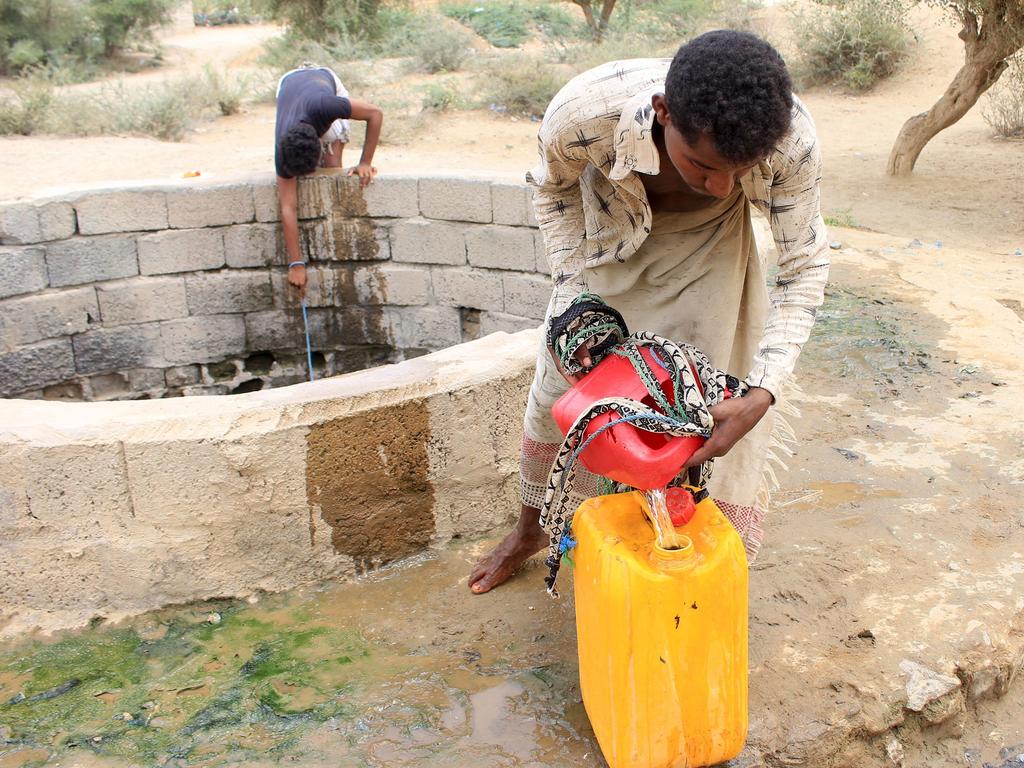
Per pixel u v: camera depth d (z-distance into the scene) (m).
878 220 9.27
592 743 2.68
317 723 2.80
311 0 17.81
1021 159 11.23
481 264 6.60
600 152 2.40
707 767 2.53
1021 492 3.72
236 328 6.93
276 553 3.37
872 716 2.70
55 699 2.96
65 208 6.23
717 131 1.96
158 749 2.73
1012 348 5.02
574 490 3.24
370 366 7.19
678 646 2.33
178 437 3.14
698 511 2.51
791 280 2.47
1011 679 2.97
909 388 4.64
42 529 3.22
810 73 15.56
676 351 2.39
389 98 13.83
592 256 2.78
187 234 6.61
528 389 3.59
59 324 6.40
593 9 19.78
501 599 3.32
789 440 4.19
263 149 11.14
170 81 16.00
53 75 17.33
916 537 3.46
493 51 17.77
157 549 3.27
